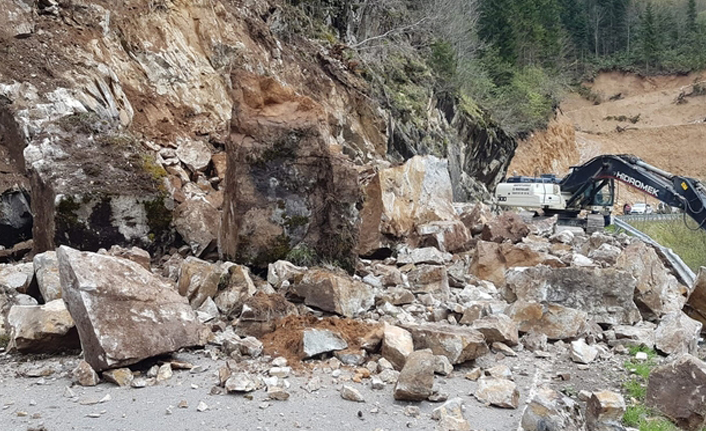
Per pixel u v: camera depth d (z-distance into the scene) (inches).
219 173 439.2
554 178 805.9
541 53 2289.6
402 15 1152.2
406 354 207.2
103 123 360.8
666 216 1033.5
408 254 371.2
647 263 300.0
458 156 1086.4
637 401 196.5
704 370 183.6
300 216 301.6
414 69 1075.3
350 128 717.9
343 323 237.6
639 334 255.8
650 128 2711.6
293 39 727.1
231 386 184.1
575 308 277.9
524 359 231.1
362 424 167.2
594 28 3686.0
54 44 421.7
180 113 489.1
